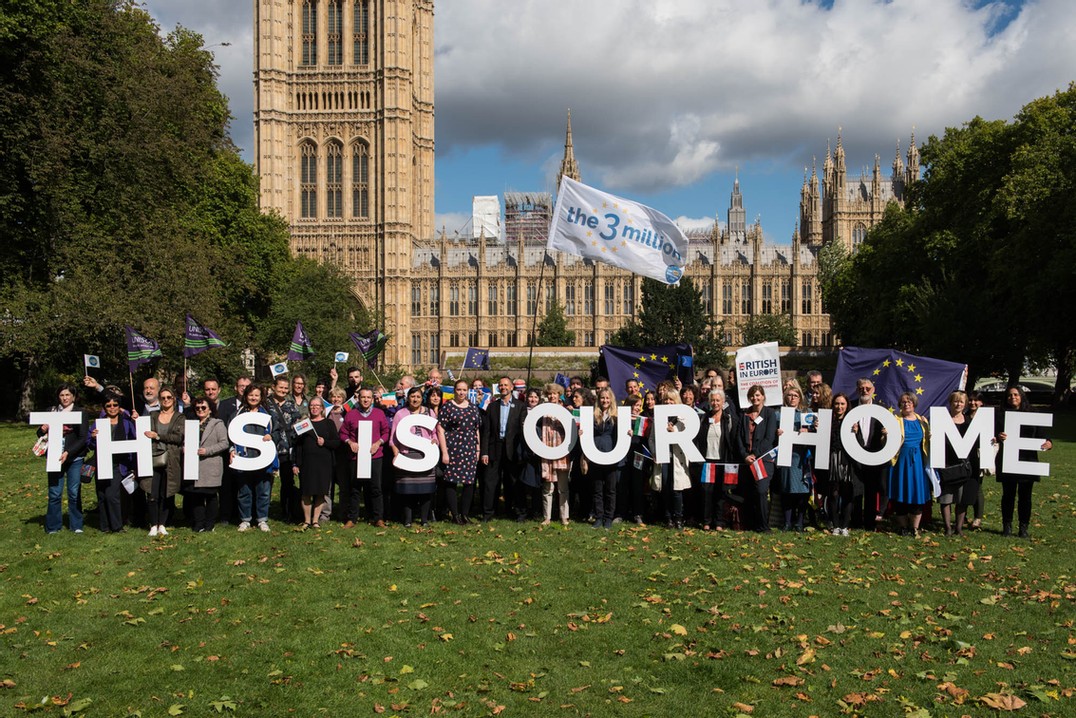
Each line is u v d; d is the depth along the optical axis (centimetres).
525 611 1170
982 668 979
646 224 2081
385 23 12400
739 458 1727
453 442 1789
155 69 4478
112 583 1308
